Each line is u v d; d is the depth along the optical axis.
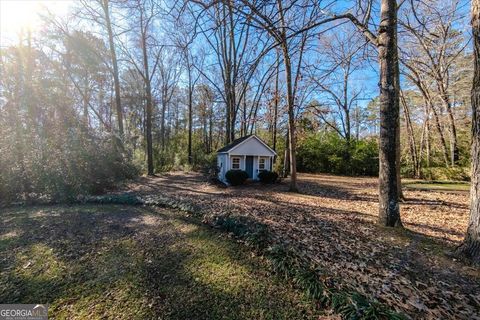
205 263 3.39
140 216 5.82
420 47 11.77
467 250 3.27
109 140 9.99
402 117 18.31
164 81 23.44
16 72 10.66
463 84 14.46
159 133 28.28
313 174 19.98
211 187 11.67
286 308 2.45
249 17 3.71
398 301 2.49
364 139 23.92
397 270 3.16
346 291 2.54
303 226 4.94
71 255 3.68
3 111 7.37
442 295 2.63
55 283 2.93
